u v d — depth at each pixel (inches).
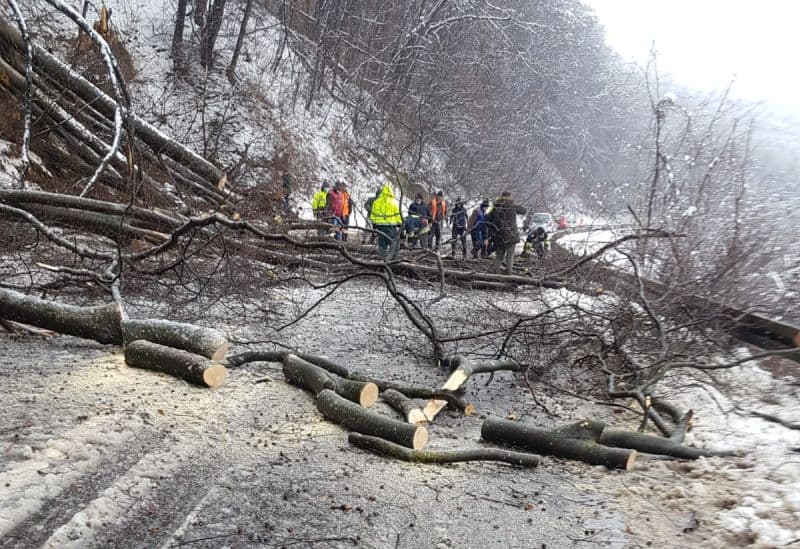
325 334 338.6
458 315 406.6
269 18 1142.3
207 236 366.0
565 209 801.6
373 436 199.8
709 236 350.9
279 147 860.0
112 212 350.0
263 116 932.0
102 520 133.4
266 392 233.6
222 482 160.7
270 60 1093.1
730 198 373.1
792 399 268.4
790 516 154.4
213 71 937.5
